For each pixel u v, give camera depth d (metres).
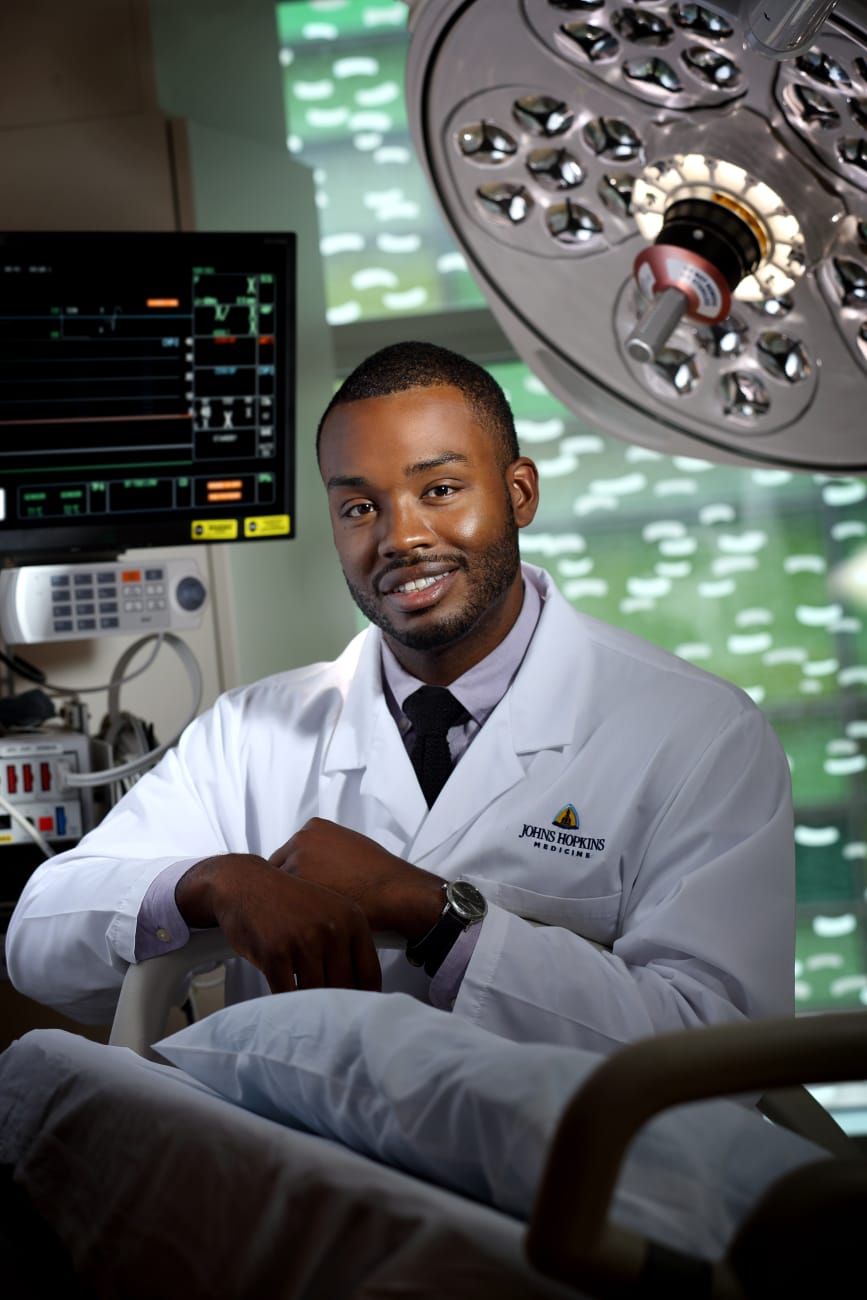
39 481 1.89
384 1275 0.48
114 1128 0.70
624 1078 0.43
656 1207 0.54
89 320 1.86
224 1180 0.60
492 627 1.34
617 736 1.30
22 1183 0.75
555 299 1.19
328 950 1.04
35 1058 0.85
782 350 1.10
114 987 1.27
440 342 2.88
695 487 2.97
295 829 1.43
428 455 1.21
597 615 3.00
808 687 2.99
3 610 1.85
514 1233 0.50
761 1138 0.61
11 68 2.29
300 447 2.47
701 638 3.00
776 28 0.81
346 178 2.95
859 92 0.85
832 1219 0.44
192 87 2.43
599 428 1.29
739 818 1.21
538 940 1.09
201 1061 0.83
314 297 2.53
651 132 0.98
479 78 1.01
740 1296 0.44
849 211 0.96
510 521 1.28
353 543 1.25
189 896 1.14
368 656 1.44
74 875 1.31
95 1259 0.65
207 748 1.49
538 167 1.08
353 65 2.93
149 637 1.96
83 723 1.90
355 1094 0.69
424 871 1.12
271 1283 0.54
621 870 1.27
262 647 2.36
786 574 2.98
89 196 2.29
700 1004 1.10
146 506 1.94
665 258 1.00
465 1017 1.07
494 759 1.31
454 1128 0.61
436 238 2.95
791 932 1.18
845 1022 0.47
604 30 0.92
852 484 2.96
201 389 1.91
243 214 2.40
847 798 2.99
